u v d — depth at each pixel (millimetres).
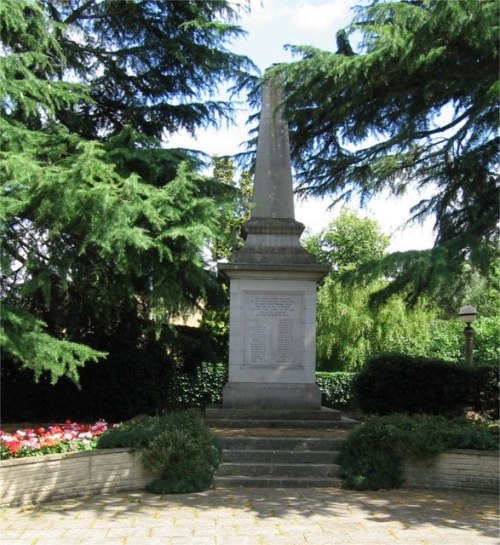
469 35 8938
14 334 9328
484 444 8578
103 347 15320
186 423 9391
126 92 15562
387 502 7766
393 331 23750
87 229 10094
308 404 12305
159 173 11984
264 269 12445
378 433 9047
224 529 6496
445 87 10328
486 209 10656
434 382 15266
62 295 12836
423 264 8688
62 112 13984
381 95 10812
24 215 10656
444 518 6992
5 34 11148
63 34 13242
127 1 14211
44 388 15023
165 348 15914
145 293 12492
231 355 12500
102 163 10070
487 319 26375
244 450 9500
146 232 10539
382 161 11945
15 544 5969
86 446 8578
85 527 6578
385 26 9375
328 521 6836
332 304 23719
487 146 10320
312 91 10320
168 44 14516
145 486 8586
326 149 12664
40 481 7781
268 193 13047
